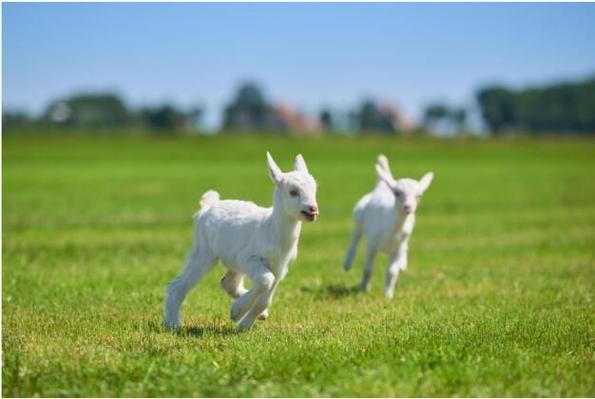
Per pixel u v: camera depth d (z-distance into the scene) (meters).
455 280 15.95
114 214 28.06
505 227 25.86
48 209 29.33
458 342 9.77
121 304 12.71
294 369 8.53
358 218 15.45
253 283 10.19
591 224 26.92
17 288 14.02
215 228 10.72
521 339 10.20
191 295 13.57
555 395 7.99
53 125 166.25
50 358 9.05
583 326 11.15
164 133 128.12
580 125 189.25
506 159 72.44
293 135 119.12
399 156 74.25
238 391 7.94
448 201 35.12
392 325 11.15
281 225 10.27
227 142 96.19
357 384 7.98
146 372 8.47
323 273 16.52
